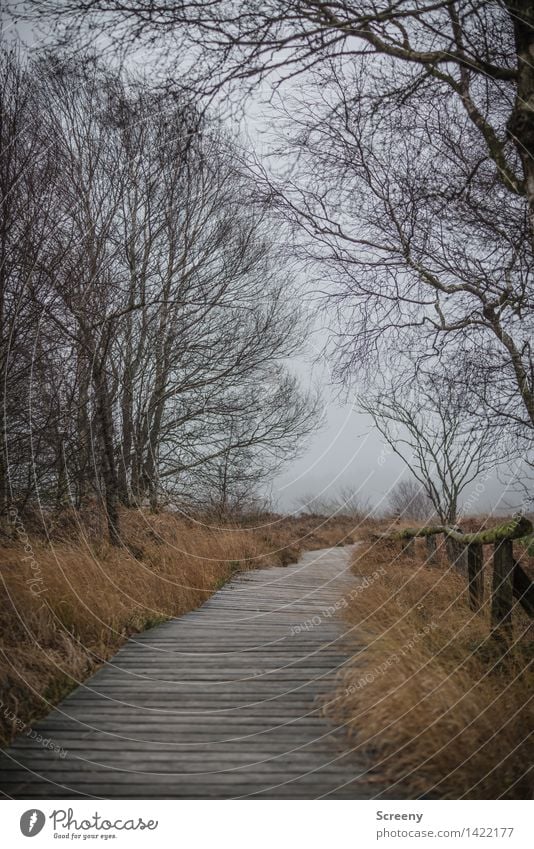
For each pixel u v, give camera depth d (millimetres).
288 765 3170
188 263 11656
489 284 5184
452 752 3076
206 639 5473
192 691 4152
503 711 3369
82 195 8484
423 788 2955
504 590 4434
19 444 7328
